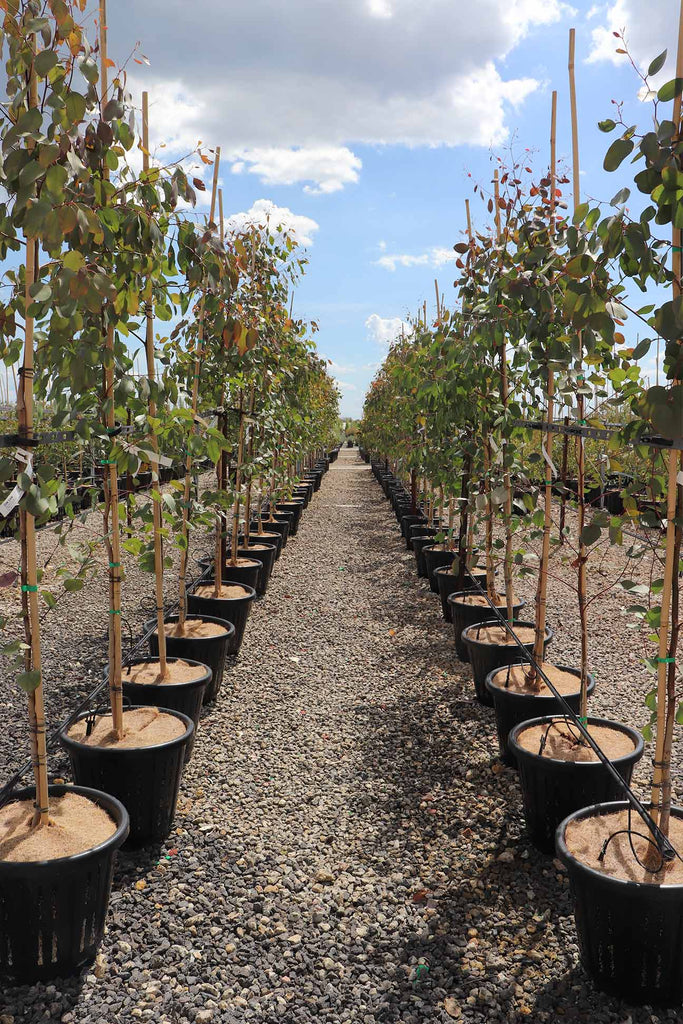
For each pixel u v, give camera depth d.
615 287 2.47
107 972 2.32
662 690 2.24
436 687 4.80
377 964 2.41
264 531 8.92
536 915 2.64
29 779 3.34
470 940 2.52
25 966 2.21
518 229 3.49
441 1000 2.24
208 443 3.33
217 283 2.81
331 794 3.53
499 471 4.04
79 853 2.19
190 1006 2.19
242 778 3.65
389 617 6.48
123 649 4.93
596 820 2.50
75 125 2.01
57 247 1.85
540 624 3.62
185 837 3.10
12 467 2.13
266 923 2.59
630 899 2.10
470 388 4.19
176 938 2.49
